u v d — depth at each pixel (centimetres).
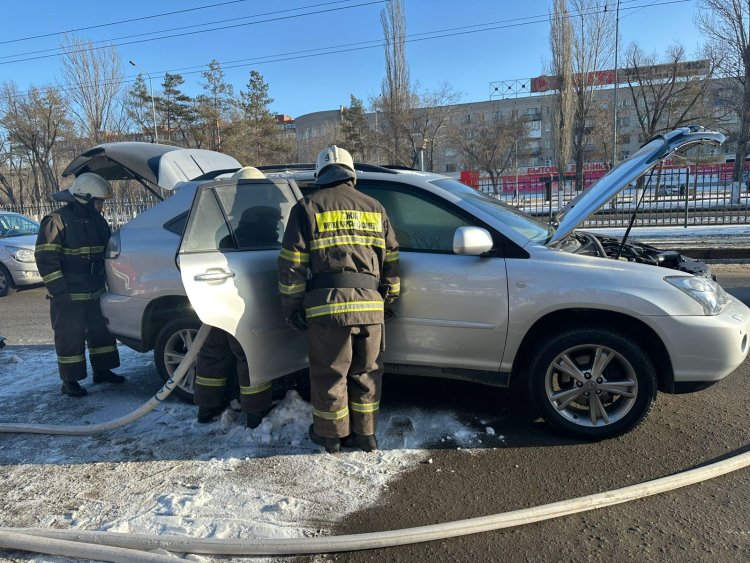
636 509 278
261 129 5038
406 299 362
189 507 285
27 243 998
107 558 247
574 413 355
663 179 1589
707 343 323
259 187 383
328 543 250
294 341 374
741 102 2386
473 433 363
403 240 374
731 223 1560
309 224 317
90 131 3625
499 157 5191
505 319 346
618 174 372
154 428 383
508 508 281
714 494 288
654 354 341
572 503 275
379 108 3853
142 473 324
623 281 331
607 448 339
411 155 3766
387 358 377
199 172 479
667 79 3853
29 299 966
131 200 1612
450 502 288
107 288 445
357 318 314
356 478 313
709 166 2383
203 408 382
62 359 444
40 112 3859
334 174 326
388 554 249
